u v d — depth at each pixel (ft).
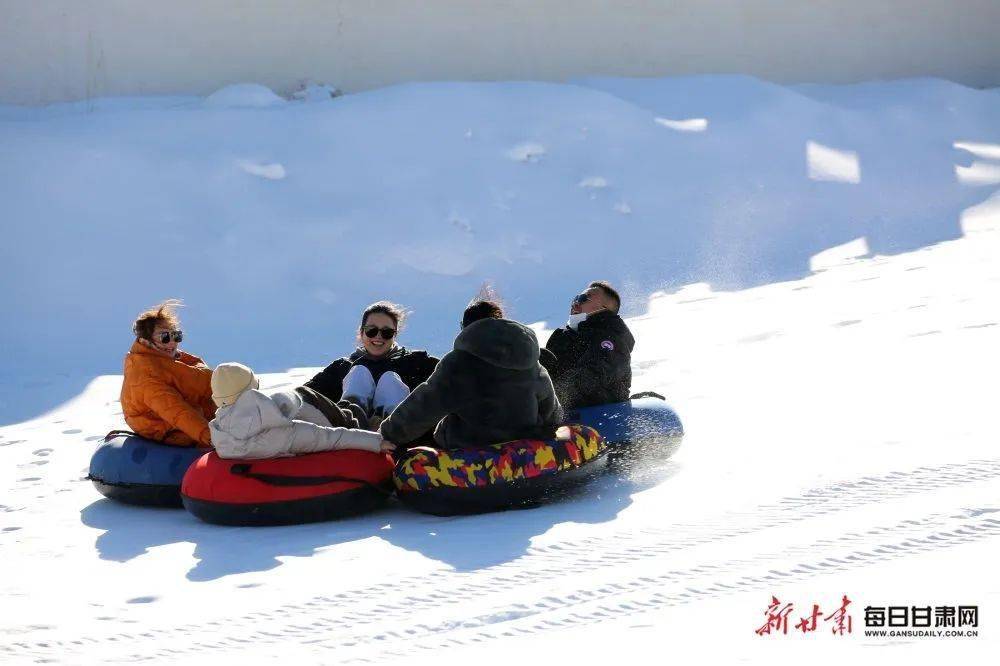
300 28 193.57
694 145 186.29
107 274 144.77
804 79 232.73
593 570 46.78
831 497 53.36
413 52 200.64
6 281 142.41
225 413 59.36
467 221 160.66
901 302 112.47
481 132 177.27
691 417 75.15
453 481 57.67
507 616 42.42
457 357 58.54
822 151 193.16
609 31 213.46
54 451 82.94
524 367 58.59
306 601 46.03
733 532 49.98
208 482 59.36
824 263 155.22
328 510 59.41
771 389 81.25
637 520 53.67
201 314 140.97
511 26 206.08
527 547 50.96
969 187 188.14
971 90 226.79
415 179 165.99
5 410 105.29
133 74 186.50
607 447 62.44
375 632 42.04
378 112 177.58
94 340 135.54
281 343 135.54
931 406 69.36
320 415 61.16
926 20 241.35
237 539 57.21
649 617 41.04
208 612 45.70
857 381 79.66
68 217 151.23
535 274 155.22
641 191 173.47
